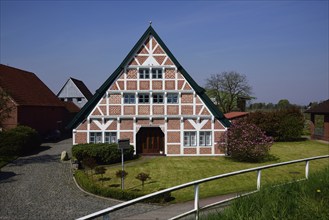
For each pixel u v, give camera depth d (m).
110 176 18.09
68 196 14.30
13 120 31.62
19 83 37.06
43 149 30.03
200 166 21.00
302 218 6.72
